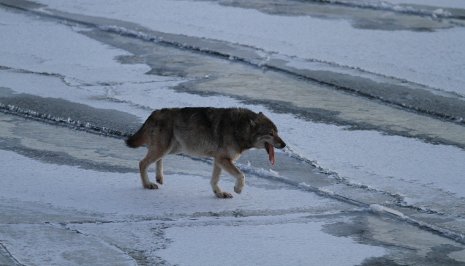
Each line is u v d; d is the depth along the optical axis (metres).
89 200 21.58
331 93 33.72
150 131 22.14
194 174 24.14
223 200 21.98
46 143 26.66
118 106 31.09
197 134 21.78
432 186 23.75
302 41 41.97
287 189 23.14
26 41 41.59
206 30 44.25
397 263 18.20
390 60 38.62
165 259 17.94
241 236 19.45
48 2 51.28
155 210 21.05
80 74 36.00
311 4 50.41
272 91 33.78
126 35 43.44
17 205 21.00
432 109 31.66
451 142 27.95
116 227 19.78
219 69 37.19
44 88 33.47
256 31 43.97
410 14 47.94
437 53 39.88
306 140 27.69
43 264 17.34
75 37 42.69
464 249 19.23
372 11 48.62
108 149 26.31
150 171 24.30
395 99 32.88
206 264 17.72
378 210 21.48
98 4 50.66
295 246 18.95
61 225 19.77
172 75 36.06
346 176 24.41
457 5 50.12
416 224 20.72
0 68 36.53
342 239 19.55
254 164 25.25
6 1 51.41
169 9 49.19
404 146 27.34
